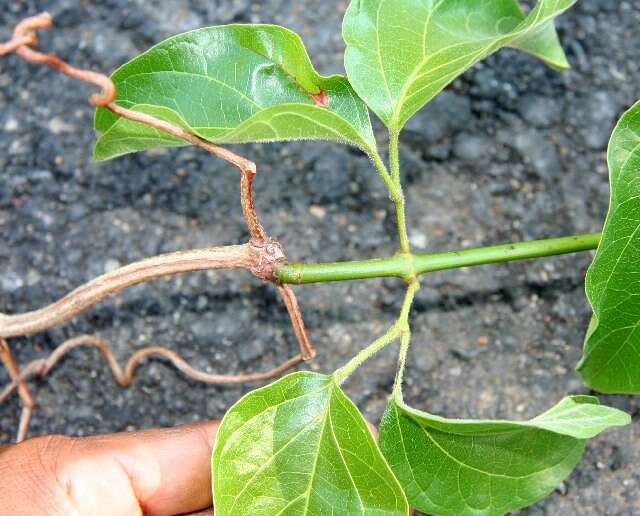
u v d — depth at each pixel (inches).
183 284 9.8
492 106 10.2
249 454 6.4
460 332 9.5
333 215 9.9
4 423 9.6
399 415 6.6
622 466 9.0
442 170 10.0
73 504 7.3
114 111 6.1
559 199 9.8
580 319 9.5
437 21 6.9
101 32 10.6
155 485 7.8
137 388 9.6
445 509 6.8
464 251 7.4
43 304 9.9
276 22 10.6
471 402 9.4
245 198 6.8
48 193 10.1
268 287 9.7
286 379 6.5
